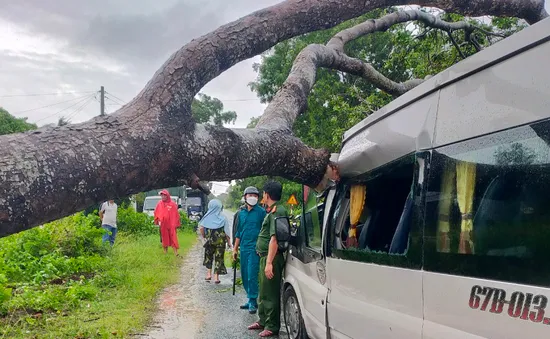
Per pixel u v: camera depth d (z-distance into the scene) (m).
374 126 3.46
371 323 3.11
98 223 13.71
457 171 2.41
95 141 2.16
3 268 7.31
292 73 4.46
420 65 7.95
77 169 2.04
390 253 2.93
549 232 1.82
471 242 2.22
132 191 2.34
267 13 3.16
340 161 3.90
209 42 2.81
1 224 1.85
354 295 3.45
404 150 2.95
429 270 2.50
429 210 2.59
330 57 5.18
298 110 4.03
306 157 3.44
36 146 2.01
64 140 2.09
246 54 3.03
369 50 15.98
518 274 1.93
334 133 11.99
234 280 7.54
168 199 13.27
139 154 2.27
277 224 4.96
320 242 4.39
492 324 2.03
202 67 2.71
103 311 6.29
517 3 4.52
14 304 5.87
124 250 11.84
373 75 5.89
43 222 2.01
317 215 4.55
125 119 2.33
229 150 2.72
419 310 2.57
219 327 5.98
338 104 11.20
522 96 2.05
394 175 3.06
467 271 2.22
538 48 2.00
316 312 4.34
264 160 3.05
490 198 2.16
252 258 6.67
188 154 2.49
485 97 2.28
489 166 2.19
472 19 7.21
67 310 6.23
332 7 3.39
